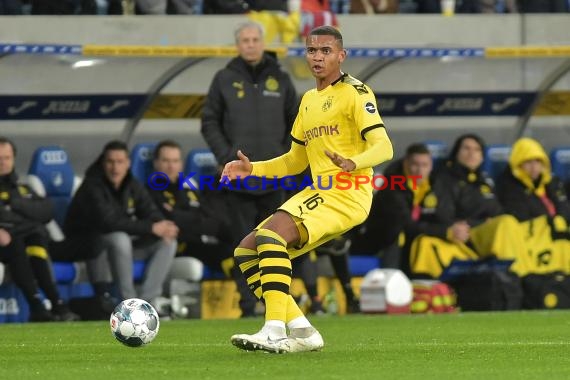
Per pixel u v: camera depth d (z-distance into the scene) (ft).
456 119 155.94
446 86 151.94
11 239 121.49
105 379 60.85
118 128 141.79
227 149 116.88
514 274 140.15
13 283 125.59
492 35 151.64
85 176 128.98
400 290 132.87
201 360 71.00
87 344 86.89
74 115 138.92
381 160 71.56
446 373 63.05
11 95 134.41
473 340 89.81
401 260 141.08
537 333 97.86
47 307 123.54
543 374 62.64
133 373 63.57
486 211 143.33
